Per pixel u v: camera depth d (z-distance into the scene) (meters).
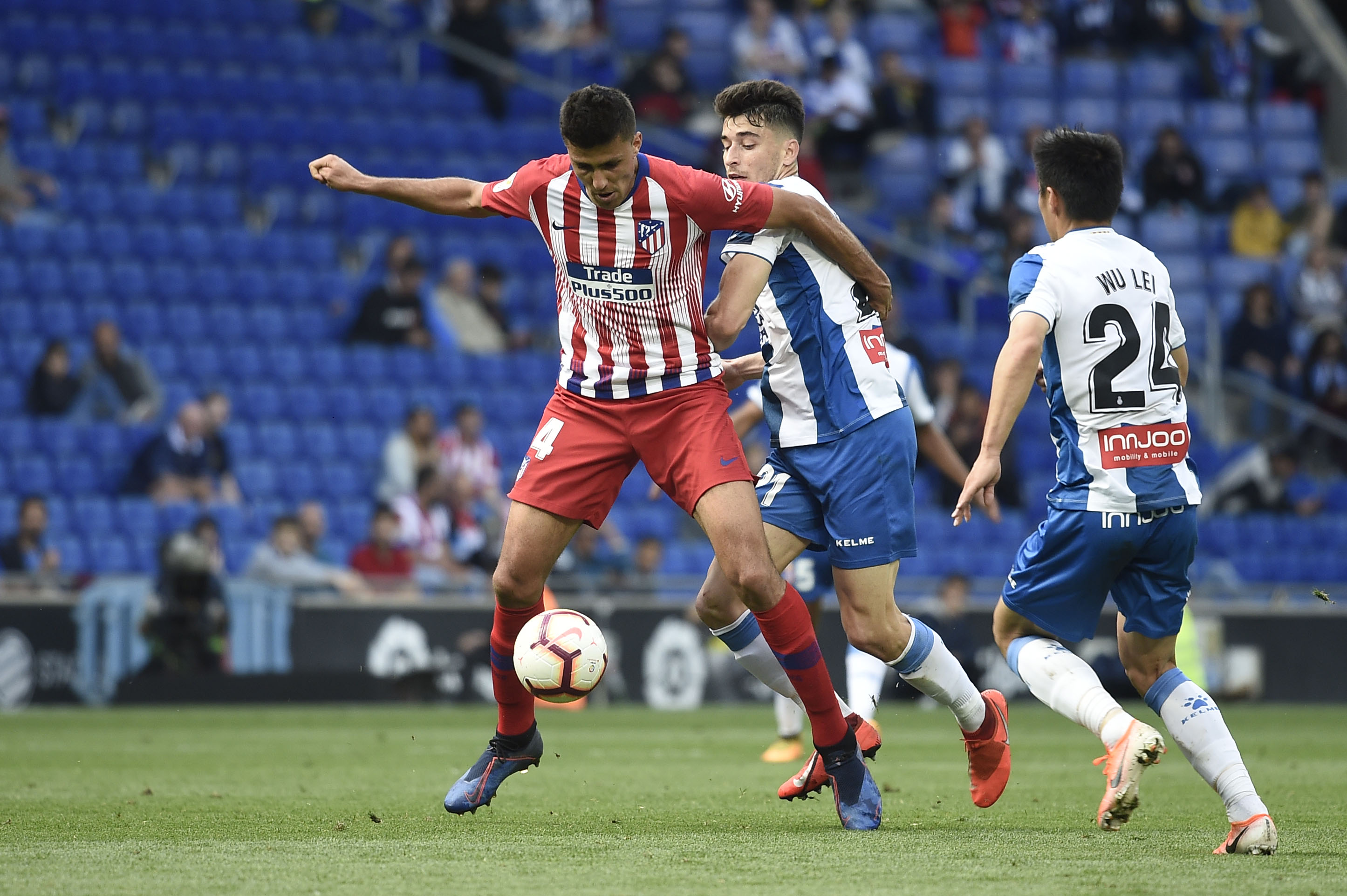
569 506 15.91
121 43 65.44
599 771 24.56
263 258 61.06
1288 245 71.19
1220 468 63.34
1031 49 76.56
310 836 15.07
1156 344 14.71
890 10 76.94
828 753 15.91
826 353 16.44
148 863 12.97
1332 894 11.30
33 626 42.22
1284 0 82.25
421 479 49.91
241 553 50.31
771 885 11.62
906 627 16.45
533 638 15.80
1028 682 15.16
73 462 50.97
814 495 16.91
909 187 70.50
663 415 15.70
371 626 45.56
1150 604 14.93
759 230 15.98
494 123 68.81
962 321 66.62
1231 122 76.06
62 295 57.06
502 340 61.34
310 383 57.00
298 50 68.25
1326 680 51.72
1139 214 69.62
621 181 15.11
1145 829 16.09
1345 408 65.38
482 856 13.38
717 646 48.31
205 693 43.88
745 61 70.56
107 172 61.47
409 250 59.56
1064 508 14.81
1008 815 17.69
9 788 20.88
